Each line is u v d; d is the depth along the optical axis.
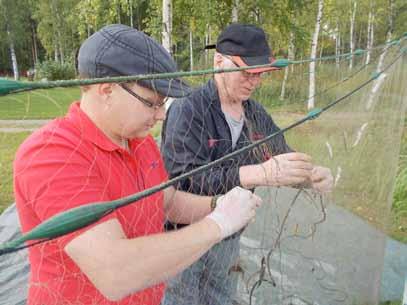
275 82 2.99
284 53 11.09
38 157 0.87
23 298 2.38
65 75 17.52
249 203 1.03
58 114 0.99
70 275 0.96
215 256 1.63
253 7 8.91
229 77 1.63
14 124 6.45
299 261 1.83
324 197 1.79
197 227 0.93
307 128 1.90
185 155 1.53
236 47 1.66
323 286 1.83
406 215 3.83
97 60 0.91
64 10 23.17
